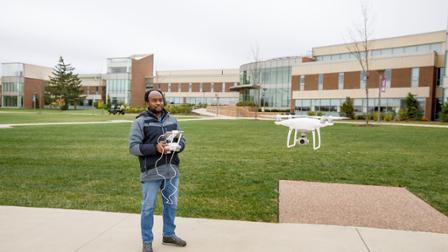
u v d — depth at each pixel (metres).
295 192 6.62
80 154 11.09
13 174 7.96
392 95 44.88
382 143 15.59
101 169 8.66
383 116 41.50
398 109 44.38
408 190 6.95
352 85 48.44
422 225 4.87
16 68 82.81
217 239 4.23
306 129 11.24
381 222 4.98
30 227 4.51
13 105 82.94
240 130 22.75
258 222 4.89
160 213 5.34
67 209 5.31
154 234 4.38
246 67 64.62
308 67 52.97
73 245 3.96
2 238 4.13
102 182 7.27
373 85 46.31
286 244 4.08
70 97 80.25
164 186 3.90
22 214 5.03
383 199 6.20
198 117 47.91
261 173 8.45
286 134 19.88
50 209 5.28
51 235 4.25
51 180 7.40
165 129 3.81
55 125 24.69
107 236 4.25
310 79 52.78
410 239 4.27
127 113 59.75
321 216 5.23
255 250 3.90
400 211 5.50
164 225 4.03
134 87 83.50
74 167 8.88
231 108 54.31
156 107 3.82
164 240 4.04
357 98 48.00
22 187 6.76
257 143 14.99
